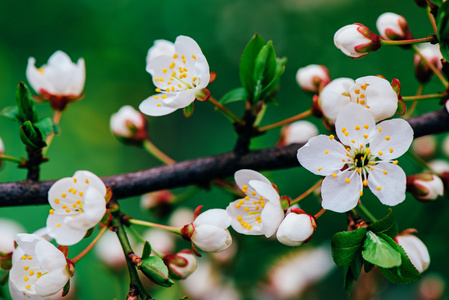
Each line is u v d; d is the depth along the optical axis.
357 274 0.22
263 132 0.24
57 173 0.46
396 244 0.21
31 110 0.23
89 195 0.22
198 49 0.23
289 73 0.47
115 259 0.29
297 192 0.39
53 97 0.26
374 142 0.22
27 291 0.22
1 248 0.26
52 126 0.23
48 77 0.26
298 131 0.28
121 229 0.22
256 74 0.23
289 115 0.44
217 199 0.40
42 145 0.23
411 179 0.24
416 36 0.46
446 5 0.22
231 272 0.30
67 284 0.22
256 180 0.22
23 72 0.48
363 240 0.22
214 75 0.23
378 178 0.22
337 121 0.22
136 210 0.40
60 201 0.22
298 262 0.32
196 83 0.23
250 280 0.31
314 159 0.22
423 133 0.24
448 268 0.33
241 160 0.24
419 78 0.26
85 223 0.22
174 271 0.24
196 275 0.30
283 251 0.32
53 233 0.22
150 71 0.23
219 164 0.24
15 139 0.43
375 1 0.48
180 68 0.23
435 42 0.23
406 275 0.21
